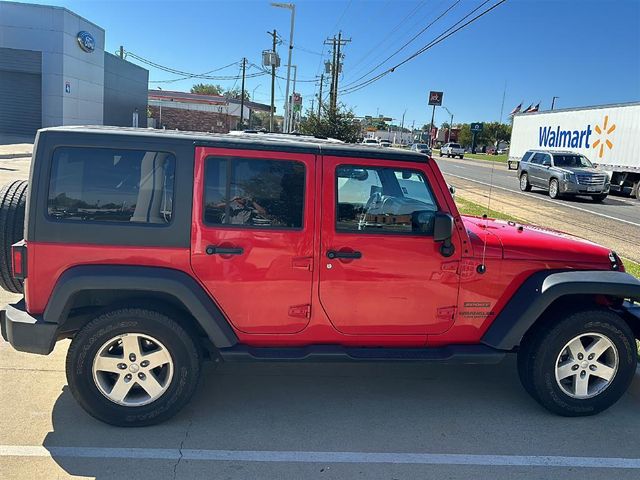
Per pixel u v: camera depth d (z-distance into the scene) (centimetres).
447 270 377
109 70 3756
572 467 332
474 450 347
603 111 2308
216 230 350
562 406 390
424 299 378
